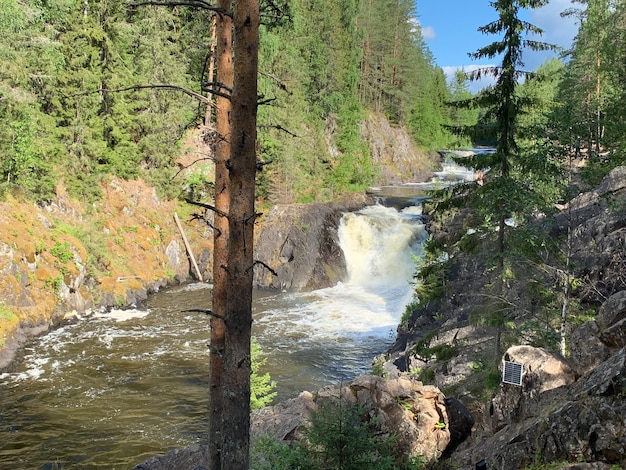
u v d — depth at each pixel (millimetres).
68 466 15023
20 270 25375
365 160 59375
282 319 30031
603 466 6703
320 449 8047
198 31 38438
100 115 36094
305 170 46906
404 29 73875
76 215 31672
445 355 15570
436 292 16891
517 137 14742
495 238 14539
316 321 29719
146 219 36562
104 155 35188
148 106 38781
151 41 38781
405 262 38812
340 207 44750
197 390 20141
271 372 22609
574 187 14828
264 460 9164
